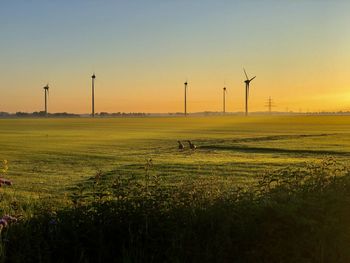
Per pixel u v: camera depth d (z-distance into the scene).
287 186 10.34
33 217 9.46
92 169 32.53
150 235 8.66
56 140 72.31
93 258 8.52
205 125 142.50
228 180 22.88
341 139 66.25
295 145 55.00
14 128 127.75
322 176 10.63
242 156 42.88
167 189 10.12
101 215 9.02
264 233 8.53
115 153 47.94
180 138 74.31
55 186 22.84
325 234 8.54
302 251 8.43
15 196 16.55
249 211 8.83
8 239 8.45
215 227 8.68
